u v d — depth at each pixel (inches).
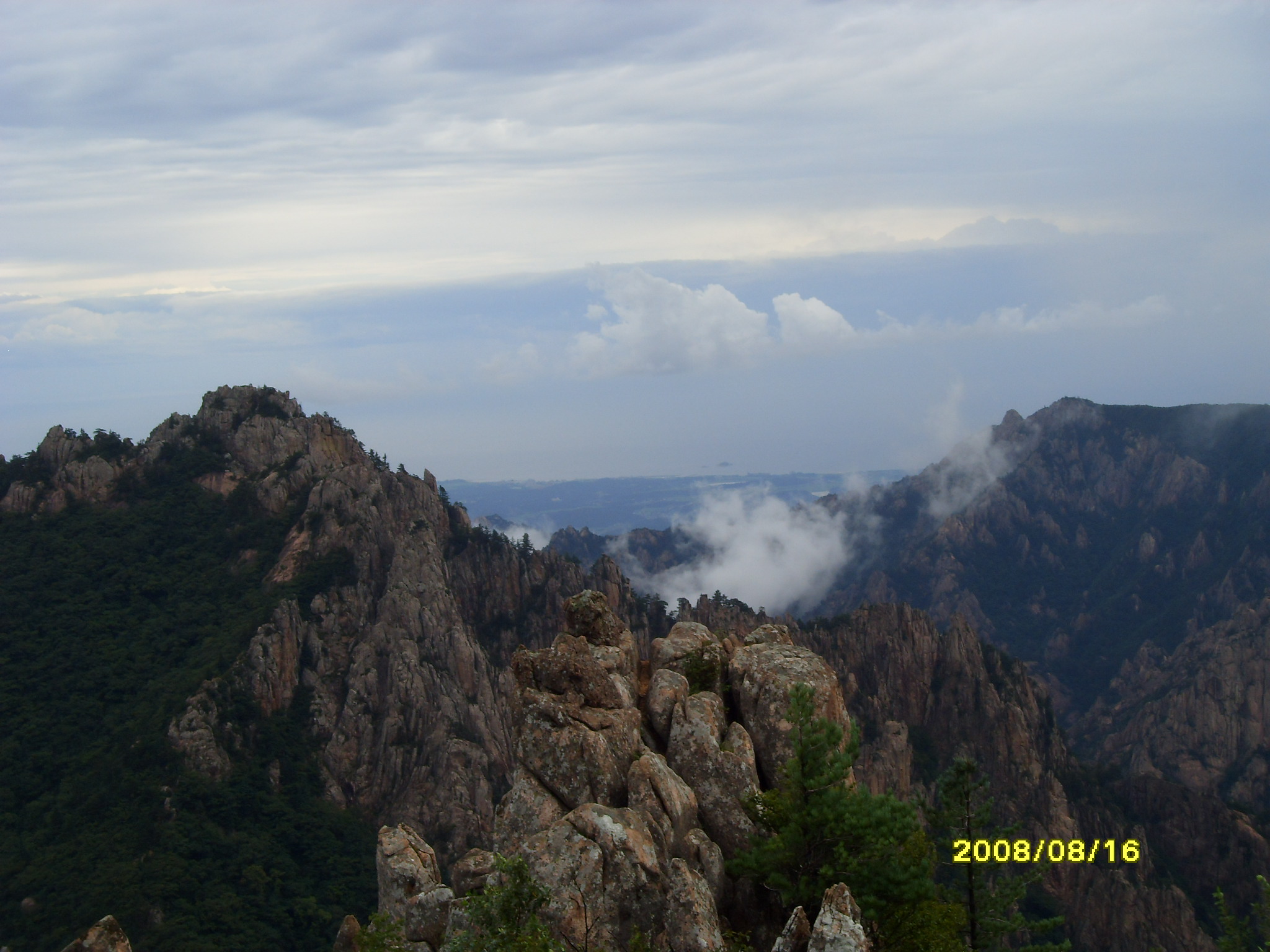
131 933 4840.1
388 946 1624.0
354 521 7613.2
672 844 1706.4
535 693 1888.5
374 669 6879.9
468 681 7037.4
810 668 1982.0
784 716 1788.9
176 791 5669.3
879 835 1626.5
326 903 5423.2
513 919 1428.4
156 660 6825.8
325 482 7864.2
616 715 1888.5
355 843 5861.2
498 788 6599.4
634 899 1581.0
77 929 4837.6
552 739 1841.8
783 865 1684.3
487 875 1702.8
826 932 1336.1
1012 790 7859.3
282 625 6840.6
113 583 7396.7
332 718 6633.9
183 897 5093.5
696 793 1839.3
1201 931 6107.3
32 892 5142.7
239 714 6333.7
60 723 6407.5
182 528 7815.0
